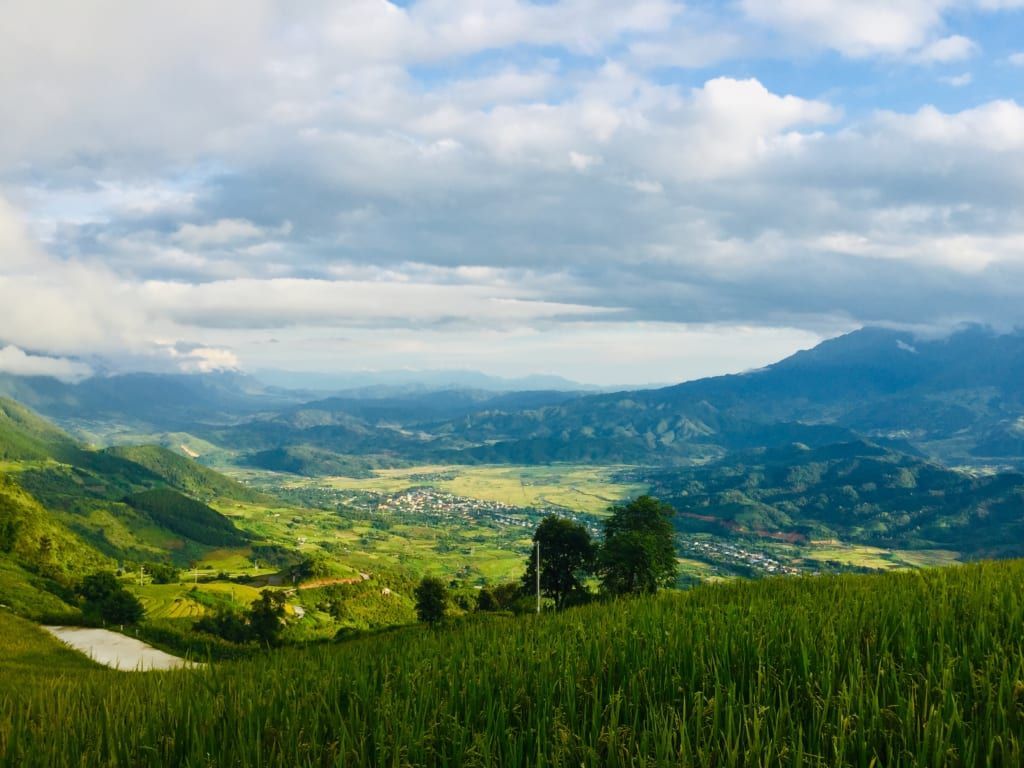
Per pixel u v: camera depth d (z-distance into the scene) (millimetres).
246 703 11500
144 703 12945
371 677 13016
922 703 8320
